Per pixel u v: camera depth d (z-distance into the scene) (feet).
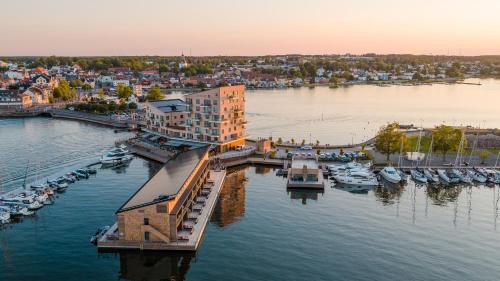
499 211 412.77
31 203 416.46
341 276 290.15
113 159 577.43
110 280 291.99
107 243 328.49
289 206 425.28
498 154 580.71
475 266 304.91
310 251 325.83
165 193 349.82
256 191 474.49
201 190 454.40
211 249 330.95
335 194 464.65
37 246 338.13
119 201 435.94
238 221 385.50
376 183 490.49
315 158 565.94
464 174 520.01
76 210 411.54
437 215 400.88
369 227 371.35
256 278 288.71
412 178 526.16
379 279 286.66
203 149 537.24
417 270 298.35
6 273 297.33
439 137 582.76
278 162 575.38
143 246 327.26
